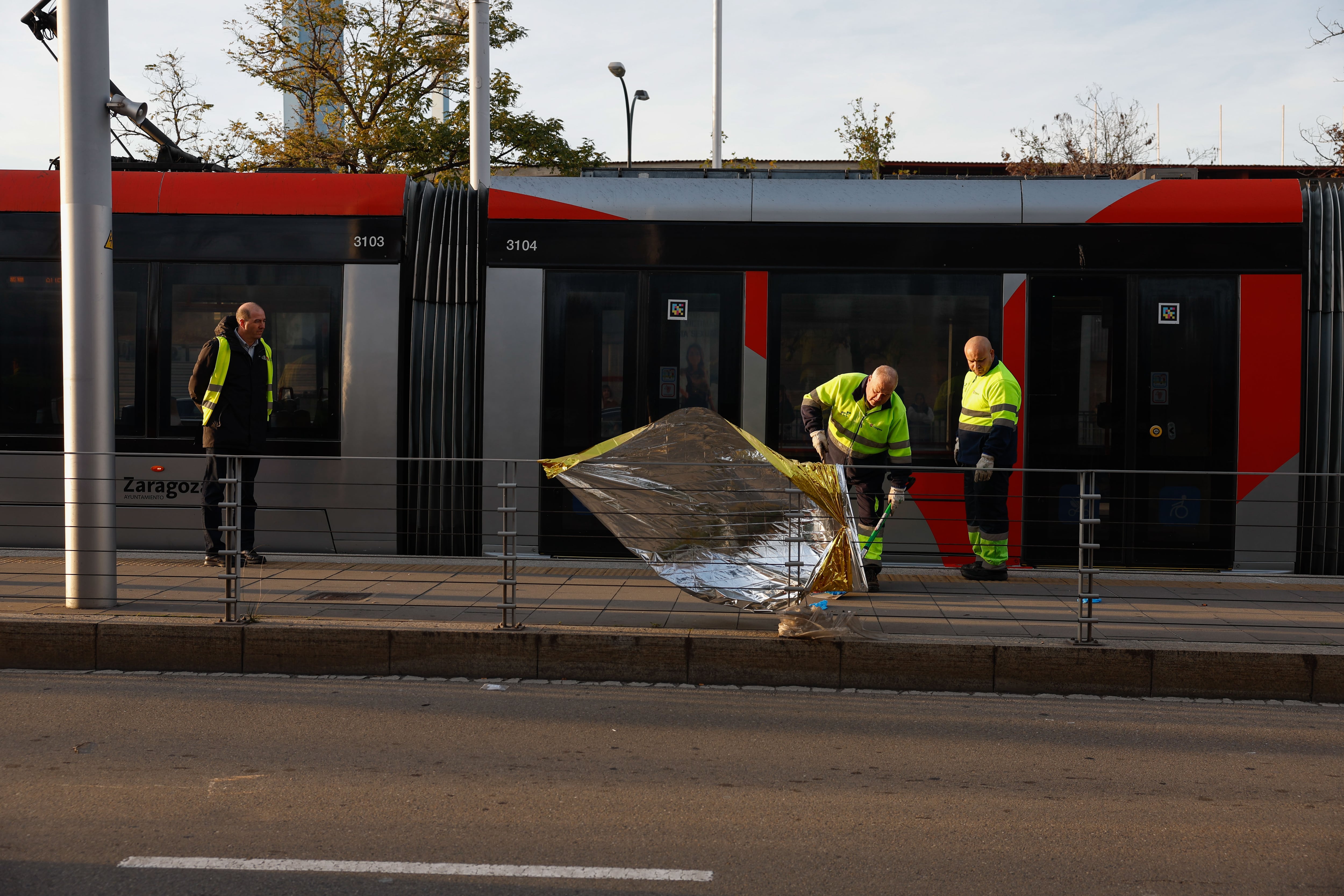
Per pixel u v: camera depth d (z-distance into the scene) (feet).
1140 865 12.62
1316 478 30.30
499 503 27.48
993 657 20.67
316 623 21.59
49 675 20.90
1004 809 14.48
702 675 20.95
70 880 11.73
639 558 22.41
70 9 23.32
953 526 31.04
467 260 32.12
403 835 13.17
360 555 26.02
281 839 12.99
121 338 32.32
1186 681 20.44
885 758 16.69
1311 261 30.71
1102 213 31.12
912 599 25.32
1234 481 30.71
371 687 20.39
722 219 31.81
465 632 21.15
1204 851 13.08
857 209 31.63
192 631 21.26
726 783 15.39
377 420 31.81
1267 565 30.53
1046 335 31.22
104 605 23.15
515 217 32.07
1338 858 12.92
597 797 14.69
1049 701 20.16
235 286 32.24
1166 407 30.96
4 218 32.65
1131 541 30.71
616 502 22.41
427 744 16.94
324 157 70.38
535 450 31.86
